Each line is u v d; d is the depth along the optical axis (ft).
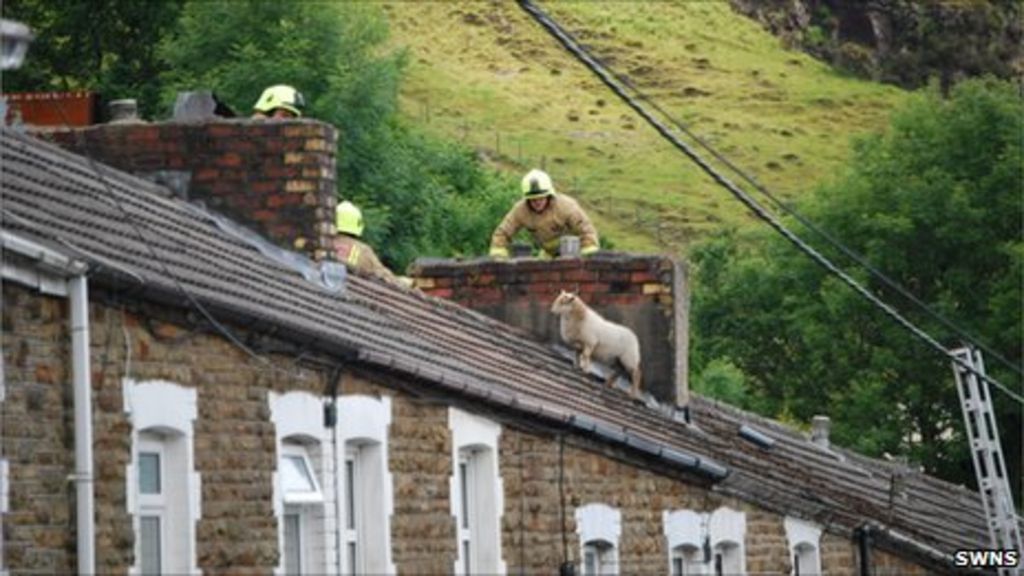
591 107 552.41
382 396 81.30
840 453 148.66
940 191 241.76
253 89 196.54
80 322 65.10
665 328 115.96
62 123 102.63
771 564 113.09
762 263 255.29
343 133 197.98
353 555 80.59
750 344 252.62
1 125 86.89
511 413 89.66
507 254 120.47
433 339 95.81
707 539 105.70
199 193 91.81
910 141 249.96
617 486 97.86
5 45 61.67
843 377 241.96
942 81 610.24
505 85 557.74
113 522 66.69
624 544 98.02
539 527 91.61
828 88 599.98
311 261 91.61
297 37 199.41
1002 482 138.21
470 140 501.97
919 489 151.53
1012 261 238.68
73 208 77.51
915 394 233.55
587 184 483.51
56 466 64.39
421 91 533.55
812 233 248.52
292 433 75.77
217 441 71.97
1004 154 244.83
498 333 108.78
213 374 72.02
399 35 575.79
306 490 76.59
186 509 70.33
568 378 108.06
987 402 139.23
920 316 239.09
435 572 83.92
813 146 555.28
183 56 201.77
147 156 92.22
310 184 91.66
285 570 76.07
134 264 71.41
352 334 82.07
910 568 129.59
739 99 586.45
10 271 63.16
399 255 199.82
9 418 62.75
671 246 446.19
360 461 81.05
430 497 84.02
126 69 212.23
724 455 112.98
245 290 78.79
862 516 127.13
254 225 91.61
